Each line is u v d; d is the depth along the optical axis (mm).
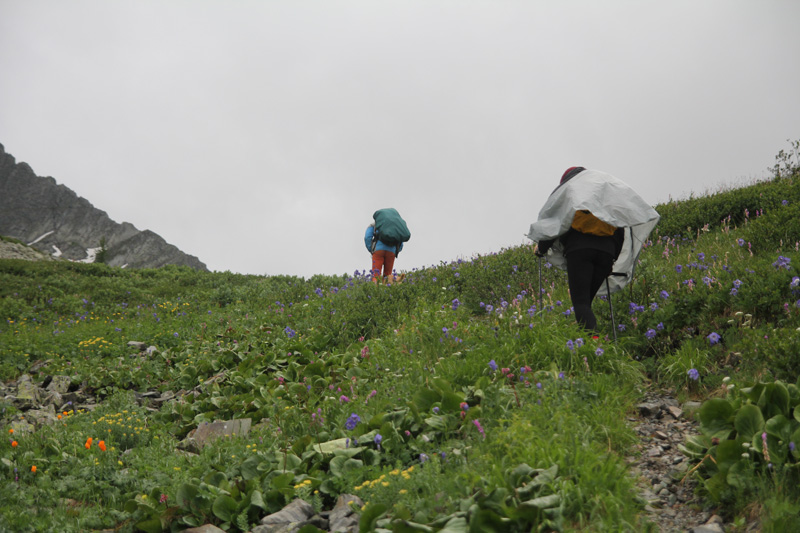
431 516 2873
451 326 6742
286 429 4746
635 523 2775
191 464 4379
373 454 3814
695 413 3994
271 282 17938
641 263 7465
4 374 8438
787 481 2840
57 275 21719
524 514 2656
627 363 5027
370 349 6832
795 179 12195
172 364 8656
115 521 3723
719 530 2734
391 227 11594
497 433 3561
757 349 4453
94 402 7359
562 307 6914
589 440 3494
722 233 9867
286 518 3264
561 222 5352
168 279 21688
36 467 4453
